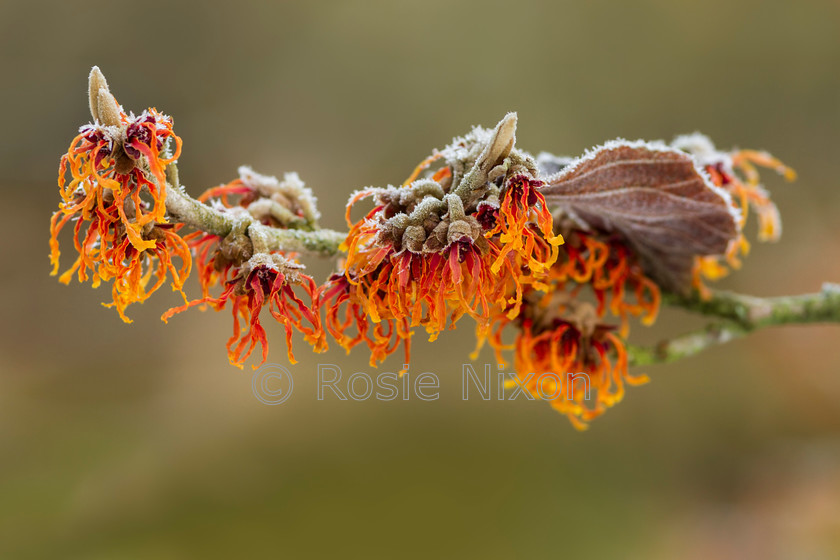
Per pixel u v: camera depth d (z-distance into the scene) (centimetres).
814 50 165
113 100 43
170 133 43
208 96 174
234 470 128
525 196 43
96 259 43
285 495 123
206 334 160
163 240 43
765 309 50
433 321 43
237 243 44
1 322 160
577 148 172
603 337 48
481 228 43
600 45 172
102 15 170
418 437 132
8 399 147
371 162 174
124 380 154
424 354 136
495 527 119
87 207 43
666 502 134
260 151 175
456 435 133
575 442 139
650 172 46
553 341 47
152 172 42
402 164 173
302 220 46
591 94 172
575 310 48
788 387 157
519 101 173
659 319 160
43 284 165
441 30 173
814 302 50
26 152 171
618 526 126
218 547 112
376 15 173
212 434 137
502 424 139
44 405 148
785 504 140
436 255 43
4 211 168
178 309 43
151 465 131
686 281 49
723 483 144
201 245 45
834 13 163
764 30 167
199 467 129
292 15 173
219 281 46
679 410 152
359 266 44
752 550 131
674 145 51
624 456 142
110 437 139
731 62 169
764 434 153
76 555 114
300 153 174
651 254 49
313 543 113
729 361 161
